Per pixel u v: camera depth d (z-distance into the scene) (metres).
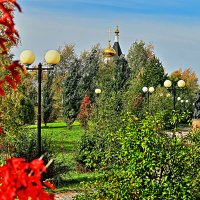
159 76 40.06
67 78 34.88
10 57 10.55
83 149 14.88
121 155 6.88
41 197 2.54
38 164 2.61
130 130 6.93
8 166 2.61
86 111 27.67
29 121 27.11
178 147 6.86
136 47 59.25
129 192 6.59
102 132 14.42
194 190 6.78
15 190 2.50
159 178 6.62
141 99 26.64
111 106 15.78
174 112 7.53
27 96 27.06
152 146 6.72
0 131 3.24
